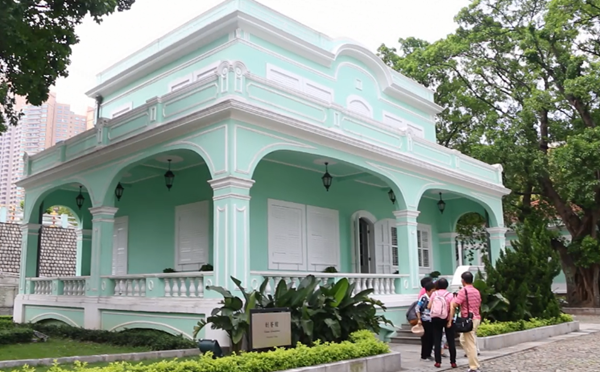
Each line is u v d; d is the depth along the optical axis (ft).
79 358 29.58
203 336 32.99
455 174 53.83
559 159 66.95
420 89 64.18
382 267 55.57
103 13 32.65
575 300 77.00
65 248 85.71
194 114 34.58
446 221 66.54
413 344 41.42
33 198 52.44
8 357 31.63
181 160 44.93
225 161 33.12
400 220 47.29
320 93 50.52
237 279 30.81
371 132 45.03
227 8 47.67
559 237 80.33
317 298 29.14
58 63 35.01
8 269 75.05
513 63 78.33
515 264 46.47
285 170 46.68
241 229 32.91
